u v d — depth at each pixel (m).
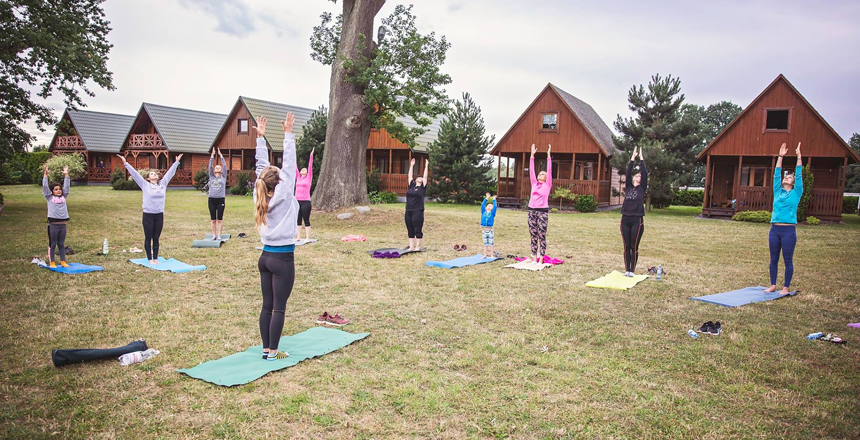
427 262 9.75
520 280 8.44
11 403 3.74
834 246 13.12
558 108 26.50
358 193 18.67
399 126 19.34
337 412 3.76
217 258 9.90
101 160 43.00
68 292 7.01
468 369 4.64
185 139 40.38
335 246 11.80
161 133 39.09
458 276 8.70
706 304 7.06
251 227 15.25
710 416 3.80
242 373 4.35
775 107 21.62
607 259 10.77
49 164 36.72
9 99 17.58
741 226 18.52
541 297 7.30
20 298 6.62
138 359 4.62
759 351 5.17
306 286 7.80
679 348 5.24
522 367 4.71
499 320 6.18
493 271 9.19
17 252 9.86
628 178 8.74
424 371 4.56
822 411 3.87
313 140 30.27
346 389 4.14
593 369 4.66
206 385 4.14
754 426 3.65
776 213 7.71
